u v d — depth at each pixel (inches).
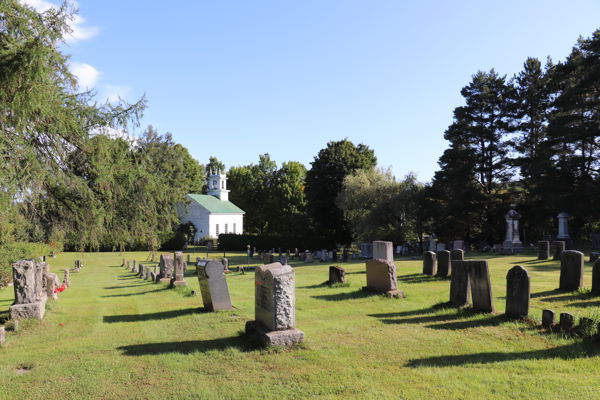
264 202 3390.7
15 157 522.0
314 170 2406.5
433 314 460.1
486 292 440.8
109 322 496.7
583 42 1622.8
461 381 273.1
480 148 1889.8
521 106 1844.2
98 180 637.3
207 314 501.0
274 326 361.4
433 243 1544.0
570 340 339.0
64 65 574.9
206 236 2950.3
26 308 497.0
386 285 590.6
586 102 1523.1
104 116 650.8
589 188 1398.9
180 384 287.9
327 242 2401.6
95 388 287.0
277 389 273.0
